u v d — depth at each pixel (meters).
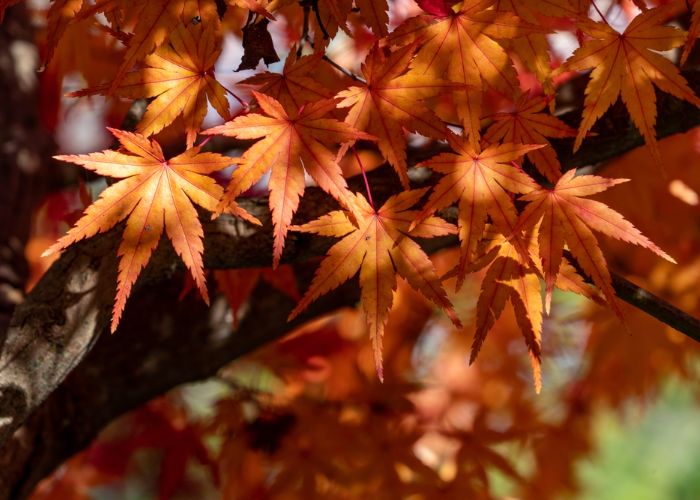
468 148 1.05
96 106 1.46
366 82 1.04
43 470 1.28
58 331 1.11
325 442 1.51
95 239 1.11
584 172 1.36
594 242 1.04
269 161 1.03
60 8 1.05
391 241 1.05
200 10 1.04
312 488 1.50
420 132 1.04
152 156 1.03
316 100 1.05
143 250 1.03
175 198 1.03
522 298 1.05
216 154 1.03
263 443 1.51
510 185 1.05
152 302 1.35
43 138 1.48
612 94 1.06
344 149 1.04
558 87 1.34
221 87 1.04
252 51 1.07
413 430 1.53
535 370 1.05
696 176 1.63
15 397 1.10
